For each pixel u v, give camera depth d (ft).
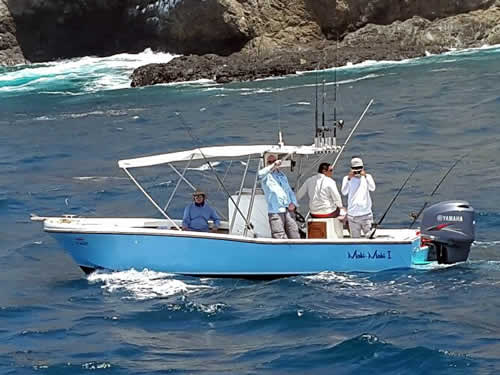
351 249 73.72
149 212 99.76
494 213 90.33
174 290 72.49
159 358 60.64
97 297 72.43
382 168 113.60
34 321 68.49
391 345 60.13
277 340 62.75
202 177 114.32
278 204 73.87
